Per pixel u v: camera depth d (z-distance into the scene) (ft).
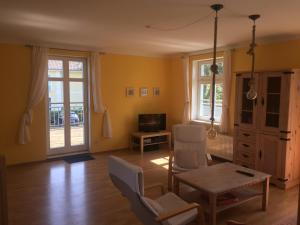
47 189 12.92
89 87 19.27
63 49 17.83
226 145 17.20
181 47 18.60
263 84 13.61
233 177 10.36
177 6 9.41
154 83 22.47
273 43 15.08
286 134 12.75
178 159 13.25
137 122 21.76
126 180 7.38
